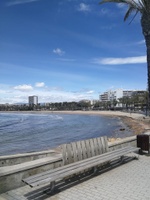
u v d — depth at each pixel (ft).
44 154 34.14
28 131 143.95
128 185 20.67
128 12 54.08
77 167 20.97
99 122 234.99
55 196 18.37
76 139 106.22
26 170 20.24
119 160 28.71
